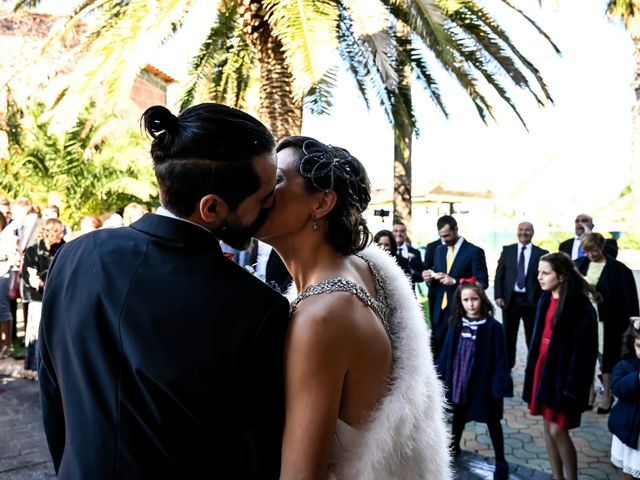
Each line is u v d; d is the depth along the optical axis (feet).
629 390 8.71
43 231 15.05
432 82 19.10
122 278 2.64
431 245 16.87
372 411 2.99
